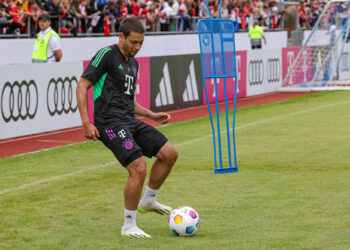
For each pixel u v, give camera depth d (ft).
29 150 76.02
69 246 36.88
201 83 124.67
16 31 120.47
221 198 49.47
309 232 39.27
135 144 38.42
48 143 81.15
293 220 42.37
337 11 160.66
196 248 36.01
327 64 160.97
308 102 125.80
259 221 42.27
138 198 38.37
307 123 94.73
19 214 45.19
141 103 106.32
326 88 151.84
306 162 64.49
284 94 146.20
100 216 44.52
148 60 107.86
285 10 215.31
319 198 48.88
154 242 37.42
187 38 169.78
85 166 64.75
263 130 88.38
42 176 59.62
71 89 94.63
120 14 144.87
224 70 61.41
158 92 111.55
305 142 77.36
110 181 57.26
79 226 41.65
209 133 87.10
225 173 59.77
